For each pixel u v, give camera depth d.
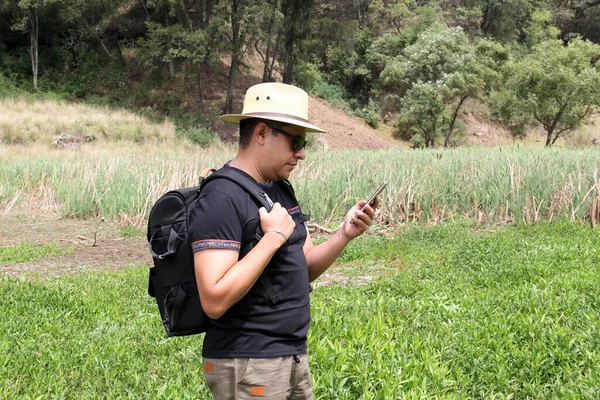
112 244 13.76
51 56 49.25
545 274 7.91
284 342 2.59
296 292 2.62
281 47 51.81
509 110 39.53
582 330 5.46
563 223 12.30
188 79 44.97
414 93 43.00
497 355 4.92
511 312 6.14
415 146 47.78
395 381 4.39
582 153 20.03
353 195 15.20
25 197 19.98
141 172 17.75
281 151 2.64
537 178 13.77
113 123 38.75
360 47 56.47
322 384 4.46
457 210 14.84
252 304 2.54
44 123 36.50
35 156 29.42
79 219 17.17
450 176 15.23
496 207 13.62
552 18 72.62
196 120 41.81
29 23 47.41
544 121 37.81
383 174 15.73
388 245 11.55
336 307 6.75
